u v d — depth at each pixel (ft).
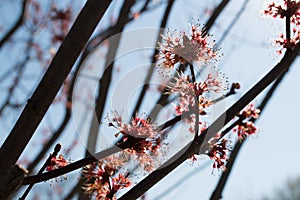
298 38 2.02
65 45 1.84
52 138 2.79
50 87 1.83
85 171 1.98
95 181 1.97
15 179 1.78
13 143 1.82
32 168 2.76
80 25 1.84
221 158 1.98
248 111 2.04
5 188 1.77
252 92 1.96
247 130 2.04
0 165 1.80
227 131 2.00
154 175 1.91
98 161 1.90
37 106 1.82
